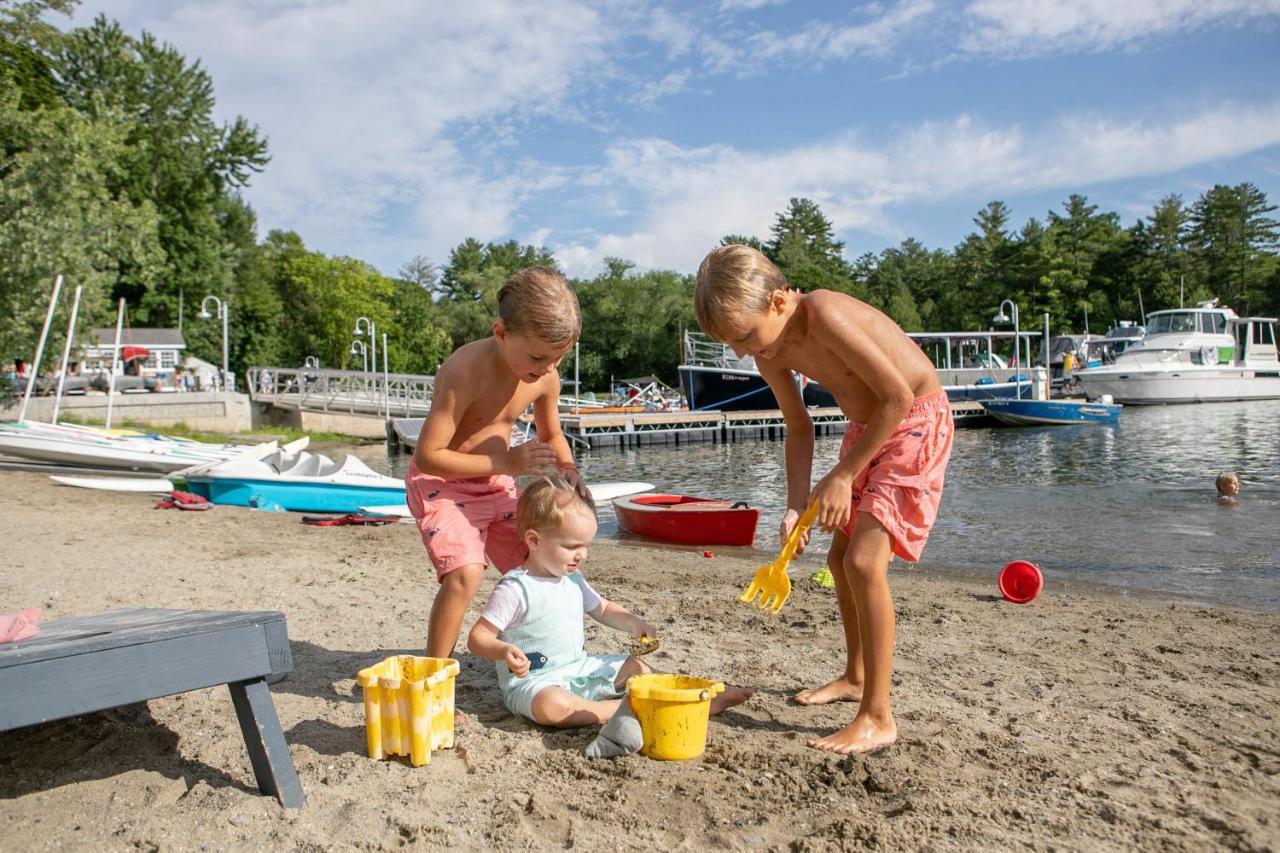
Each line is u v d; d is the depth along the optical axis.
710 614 5.69
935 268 110.06
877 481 3.41
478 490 3.90
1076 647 4.93
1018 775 3.03
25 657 2.28
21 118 23.66
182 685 2.57
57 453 14.67
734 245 3.40
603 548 9.98
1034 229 94.75
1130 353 41.19
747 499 15.76
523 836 2.62
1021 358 60.06
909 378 3.46
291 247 79.88
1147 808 2.77
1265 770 3.09
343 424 35.16
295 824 2.70
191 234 57.53
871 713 3.33
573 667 3.70
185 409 32.50
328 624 5.23
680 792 2.93
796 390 3.90
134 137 52.38
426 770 3.11
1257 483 14.88
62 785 2.97
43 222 23.02
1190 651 4.87
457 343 93.69
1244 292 88.75
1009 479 16.44
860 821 2.67
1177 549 9.34
